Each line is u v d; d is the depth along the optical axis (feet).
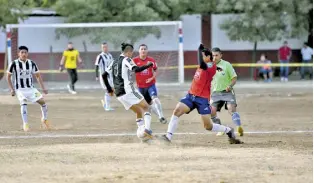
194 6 318.86
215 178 86.07
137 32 299.38
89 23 286.25
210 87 120.26
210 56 118.11
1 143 122.21
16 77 148.05
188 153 107.04
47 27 281.95
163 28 302.25
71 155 105.29
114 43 300.61
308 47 314.96
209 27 326.03
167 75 297.94
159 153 107.04
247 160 99.91
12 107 205.36
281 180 84.99
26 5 306.14
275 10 312.71
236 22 316.19
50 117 177.27
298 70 326.03
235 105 132.26
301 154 106.32
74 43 307.17
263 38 315.58
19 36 309.63
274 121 165.17
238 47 327.88
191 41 325.83
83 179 85.76
